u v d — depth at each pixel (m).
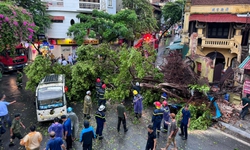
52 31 23.33
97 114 8.52
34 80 12.75
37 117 10.00
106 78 13.52
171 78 11.80
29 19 17.08
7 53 19.36
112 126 10.03
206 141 8.83
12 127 7.99
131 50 11.89
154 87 12.01
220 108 11.12
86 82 12.74
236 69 12.88
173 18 30.81
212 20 17.48
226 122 10.23
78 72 12.59
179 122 9.59
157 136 9.00
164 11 31.47
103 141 8.72
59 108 10.03
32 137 6.64
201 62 13.41
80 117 10.94
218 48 18.55
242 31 17.34
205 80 11.07
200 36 18.70
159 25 39.28
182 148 8.27
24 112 11.54
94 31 22.67
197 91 11.23
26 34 15.85
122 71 12.16
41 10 21.69
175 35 49.06
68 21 23.41
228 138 9.10
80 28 21.64
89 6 24.06
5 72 20.77
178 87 11.30
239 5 16.95
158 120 8.58
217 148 8.34
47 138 8.98
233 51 17.36
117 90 12.30
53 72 13.48
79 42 22.23
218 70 12.79
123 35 22.64
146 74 13.21
